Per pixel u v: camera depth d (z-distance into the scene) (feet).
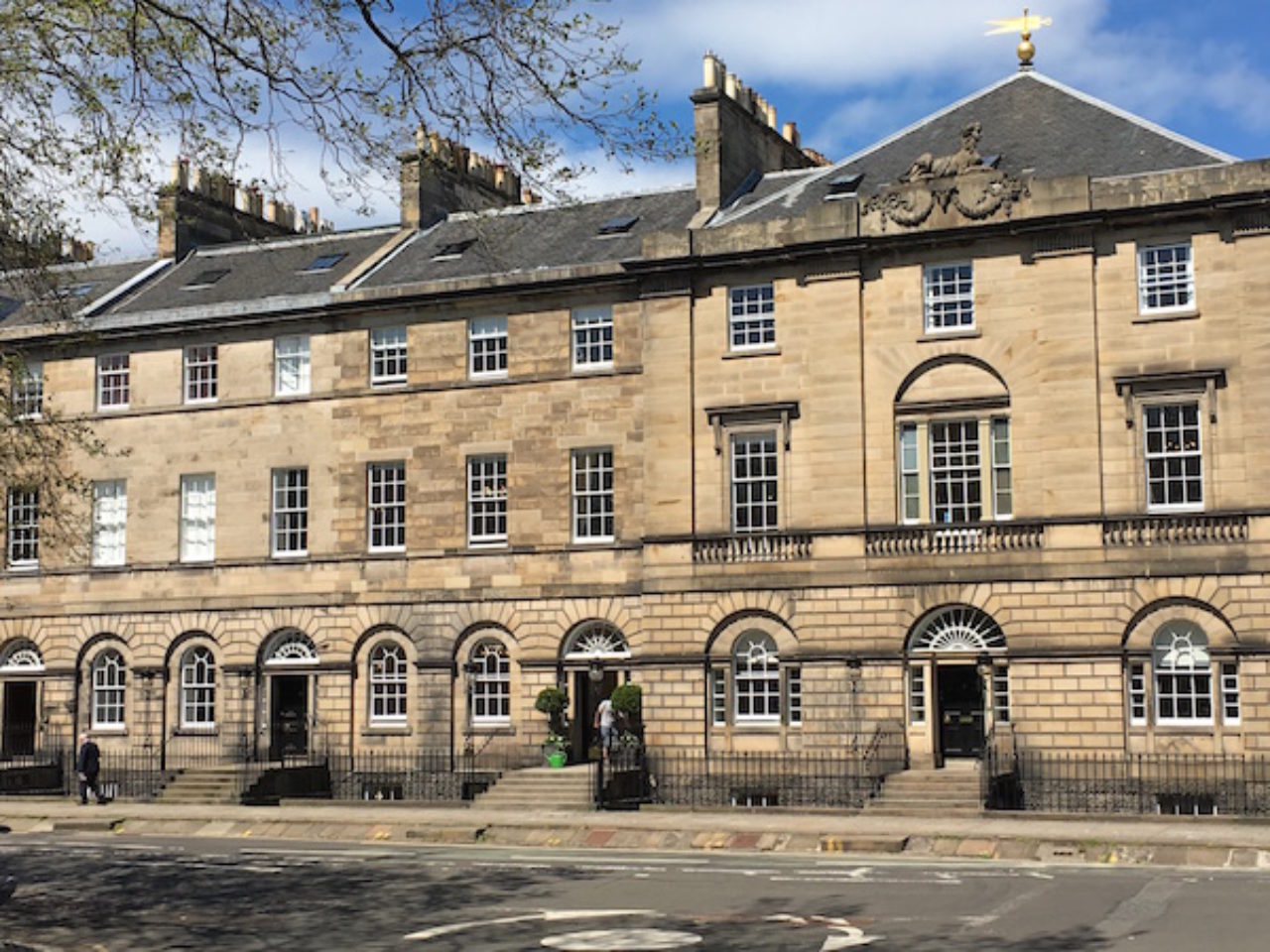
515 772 149.59
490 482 162.71
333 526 167.63
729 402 150.61
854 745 141.79
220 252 195.42
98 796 156.35
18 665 179.52
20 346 180.34
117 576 175.83
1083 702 135.23
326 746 165.07
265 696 168.96
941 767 140.87
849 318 146.72
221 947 75.72
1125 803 132.87
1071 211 138.72
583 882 94.12
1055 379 139.13
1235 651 131.03
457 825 124.77
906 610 141.59
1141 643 134.51
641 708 150.00
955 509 142.82
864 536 143.84
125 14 72.69
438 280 166.20
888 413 144.97
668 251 152.97
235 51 69.67
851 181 155.22
